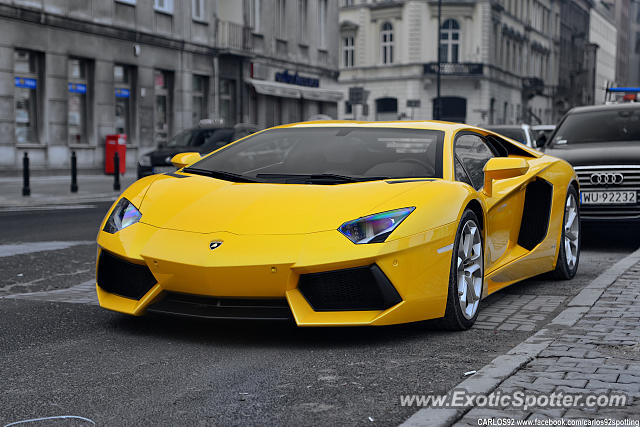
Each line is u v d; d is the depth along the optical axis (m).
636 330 4.49
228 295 4.18
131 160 25.89
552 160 6.59
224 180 4.95
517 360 3.82
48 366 3.89
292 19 35.75
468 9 53.97
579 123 10.03
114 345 4.30
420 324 4.65
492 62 56.28
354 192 4.50
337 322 4.14
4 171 21.05
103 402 3.33
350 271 4.14
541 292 6.00
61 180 21.84
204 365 3.91
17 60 21.61
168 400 3.36
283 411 3.22
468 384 3.46
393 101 56.03
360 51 56.84
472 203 4.90
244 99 32.22
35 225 11.05
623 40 124.44
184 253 4.22
